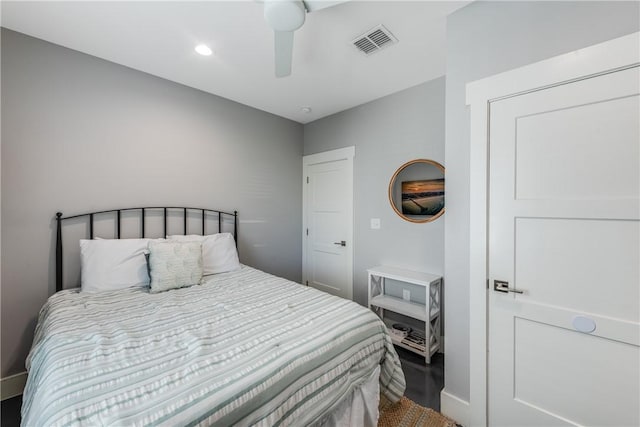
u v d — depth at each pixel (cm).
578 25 123
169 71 230
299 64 218
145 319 139
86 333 122
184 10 159
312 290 193
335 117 330
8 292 176
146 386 86
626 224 114
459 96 160
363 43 190
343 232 321
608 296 118
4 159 175
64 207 195
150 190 236
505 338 144
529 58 136
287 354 108
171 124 248
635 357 112
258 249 321
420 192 254
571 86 125
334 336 126
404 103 264
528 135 137
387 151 279
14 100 177
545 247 133
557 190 130
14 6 154
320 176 349
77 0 150
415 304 252
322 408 110
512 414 142
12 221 177
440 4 155
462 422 158
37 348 122
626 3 112
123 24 171
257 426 88
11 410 164
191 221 262
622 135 114
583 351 123
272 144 333
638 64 110
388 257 279
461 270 160
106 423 71
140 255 204
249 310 153
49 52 189
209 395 84
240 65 220
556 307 130
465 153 158
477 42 153
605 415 118
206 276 230
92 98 206
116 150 218
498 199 146
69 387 84
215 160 279
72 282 198
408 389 191
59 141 193
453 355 163
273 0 122
